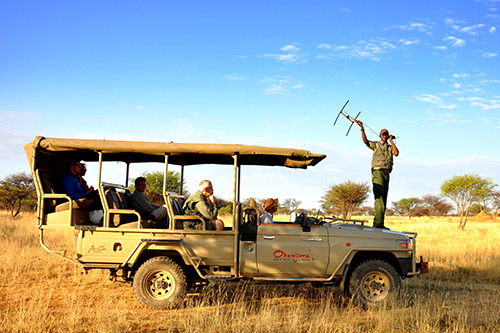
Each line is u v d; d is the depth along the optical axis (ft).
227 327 17.56
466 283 28.32
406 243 22.54
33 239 42.01
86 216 22.63
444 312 20.66
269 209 24.11
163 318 19.25
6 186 100.32
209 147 21.70
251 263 21.49
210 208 22.50
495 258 36.32
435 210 220.02
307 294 24.89
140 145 21.39
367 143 26.17
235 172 21.83
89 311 19.97
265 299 23.08
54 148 21.07
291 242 21.75
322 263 21.74
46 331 16.83
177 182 69.62
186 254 21.07
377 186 25.81
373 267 21.83
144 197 23.67
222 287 24.75
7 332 16.14
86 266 21.09
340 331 17.13
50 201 22.15
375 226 25.49
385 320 18.13
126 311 19.56
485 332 17.65
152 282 21.35
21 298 21.98
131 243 21.33
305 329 17.89
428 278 30.17
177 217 21.75
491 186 101.30
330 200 87.25
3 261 29.99
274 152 21.85
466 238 58.80
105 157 24.70
